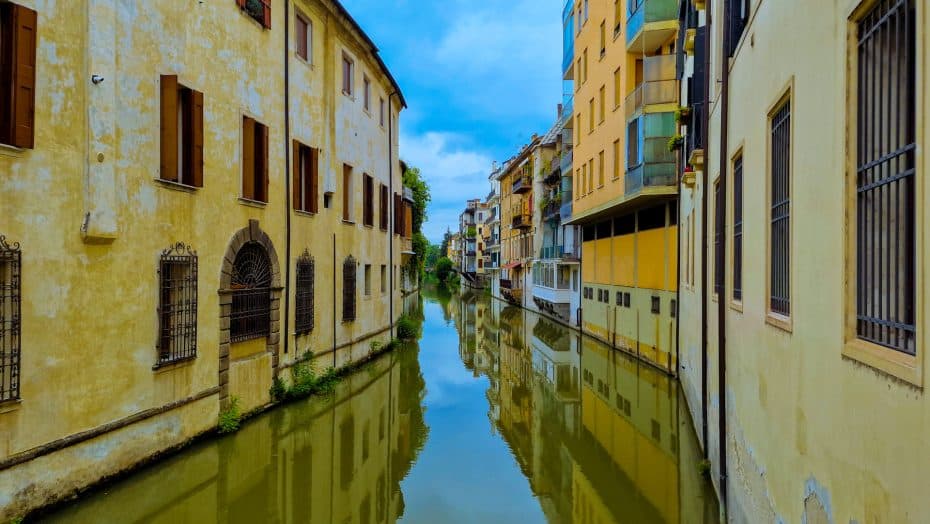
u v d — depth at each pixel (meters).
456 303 54.56
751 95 5.90
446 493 8.74
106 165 7.50
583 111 23.77
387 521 7.64
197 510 7.59
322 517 7.65
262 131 11.71
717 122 8.55
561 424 12.61
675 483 9.07
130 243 8.04
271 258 12.05
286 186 12.80
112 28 7.65
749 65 6.00
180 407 9.08
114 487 7.63
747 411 5.90
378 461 10.09
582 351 22.30
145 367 8.33
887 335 2.82
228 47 10.52
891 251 2.84
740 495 6.20
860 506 2.98
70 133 7.06
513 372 18.75
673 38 16.84
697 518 7.69
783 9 4.57
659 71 16.17
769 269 5.11
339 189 16.03
